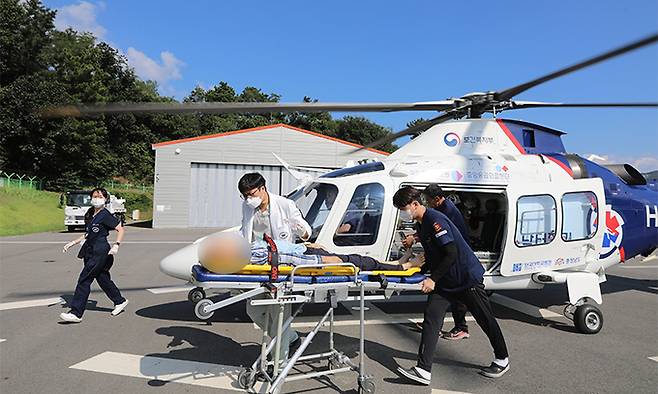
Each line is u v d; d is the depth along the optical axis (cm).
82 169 3944
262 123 5941
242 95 7225
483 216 614
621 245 629
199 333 500
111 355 424
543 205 559
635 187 679
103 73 4703
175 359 418
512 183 558
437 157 577
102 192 549
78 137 3681
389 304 662
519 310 639
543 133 633
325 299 342
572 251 573
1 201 2397
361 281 347
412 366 416
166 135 5541
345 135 6259
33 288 723
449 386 373
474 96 564
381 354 448
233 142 2242
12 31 3725
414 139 627
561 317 603
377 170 568
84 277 534
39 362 403
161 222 2172
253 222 413
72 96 3984
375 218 536
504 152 595
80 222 1958
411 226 597
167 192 2178
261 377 353
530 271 555
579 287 534
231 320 555
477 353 456
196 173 2219
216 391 350
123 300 579
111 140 4959
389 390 362
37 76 3562
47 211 2598
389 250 539
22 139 3500
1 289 715
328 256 400
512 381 385
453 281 376
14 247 1288
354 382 373
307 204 568
